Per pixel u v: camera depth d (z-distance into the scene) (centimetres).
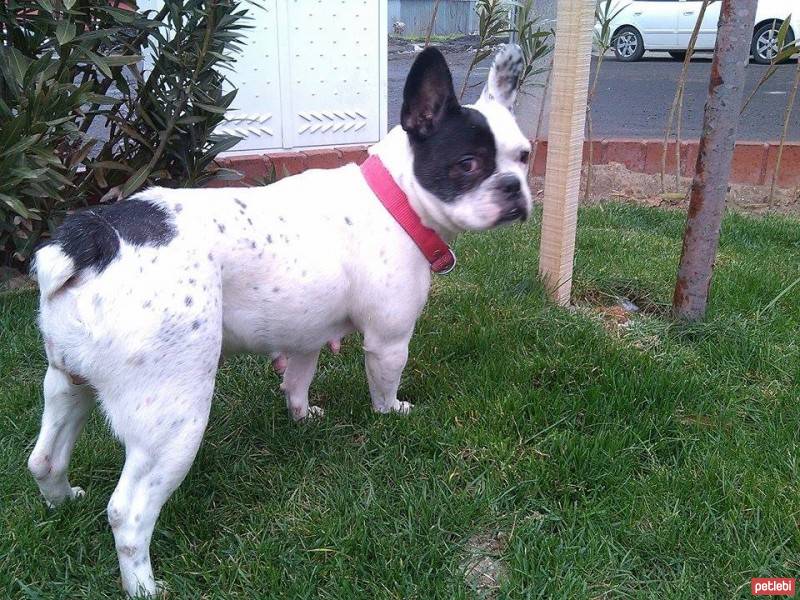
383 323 88
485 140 82
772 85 409
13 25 122
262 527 81
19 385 104
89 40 122
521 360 113
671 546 79
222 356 86
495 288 136
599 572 75
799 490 85
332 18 199
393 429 96
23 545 75
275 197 81
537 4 212
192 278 69
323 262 81
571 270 137
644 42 525
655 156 223
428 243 87
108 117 139
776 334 124
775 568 76
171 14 128
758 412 103
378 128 217
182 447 69
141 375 67
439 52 81
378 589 73
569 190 129
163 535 79
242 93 191
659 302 138
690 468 90
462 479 89
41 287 67
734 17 109
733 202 209
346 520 81
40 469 75
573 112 123
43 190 122
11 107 123
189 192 77
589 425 99
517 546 77
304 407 100
